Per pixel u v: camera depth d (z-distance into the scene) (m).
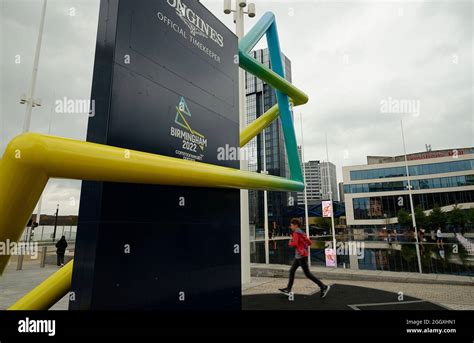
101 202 1.92
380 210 62.38
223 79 3.41
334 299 5.61
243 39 4.15
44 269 11.24
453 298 5.67
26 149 1.39
